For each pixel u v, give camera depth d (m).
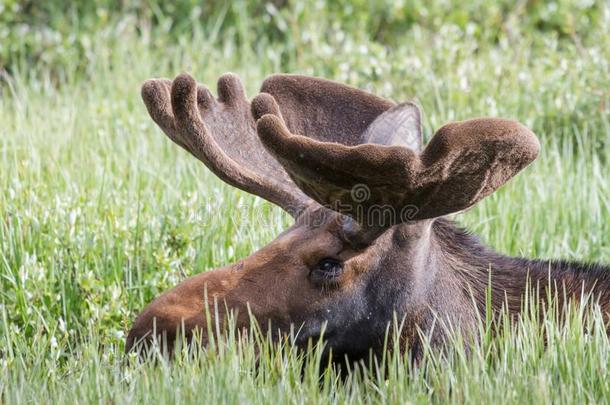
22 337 9.46
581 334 8.17
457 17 19.67
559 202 12.30
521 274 8.84
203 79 17.39
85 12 19.67
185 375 7.68
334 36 18.55
